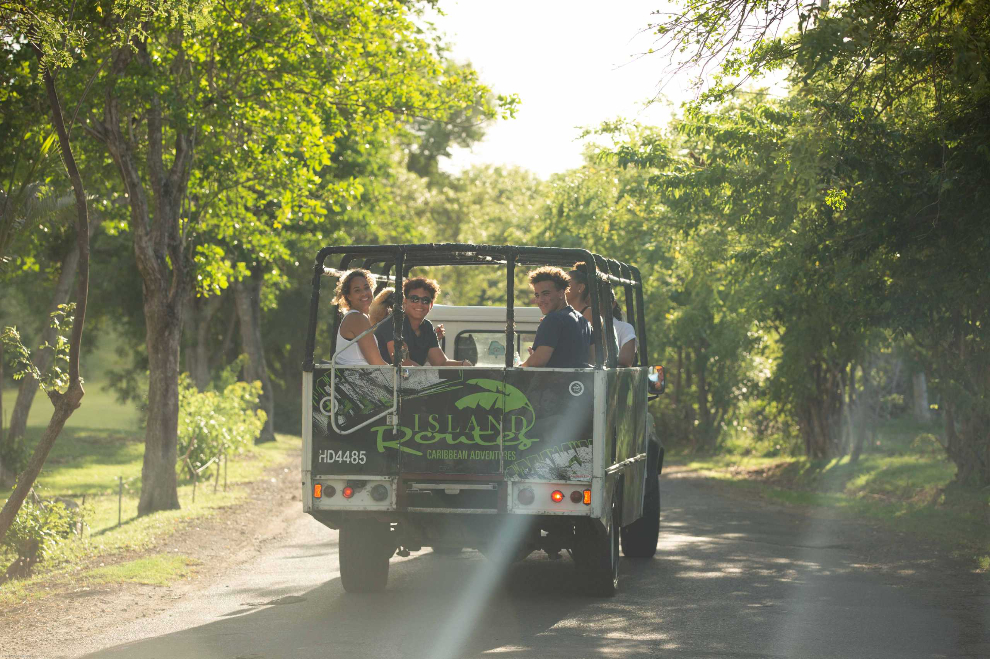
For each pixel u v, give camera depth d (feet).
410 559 41.14
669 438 146.00
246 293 137.80
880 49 36.52
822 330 71.46
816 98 43.16
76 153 62.13
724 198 58.75
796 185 46.91
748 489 80.94
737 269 73.20
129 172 58.49
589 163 109.40
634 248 107.55
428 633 26.94
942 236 49.14
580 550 31.50
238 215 73.41
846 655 24.45
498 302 162.71
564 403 28.94
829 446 97.25
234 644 25.90
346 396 29.63
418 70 70.44
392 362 31.32
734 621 28.58
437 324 39.27
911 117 48.39
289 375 194.70
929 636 26.63
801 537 49.65
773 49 37.68
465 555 42.24
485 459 29.07
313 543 48.16
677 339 118.01
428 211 218.59
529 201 178.81
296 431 184.55
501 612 29.89
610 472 30.40
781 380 92.22
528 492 28.91
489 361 39.40
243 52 60.39
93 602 32.35
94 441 135.85
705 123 54.80
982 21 36.27
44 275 123.34
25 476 34.96
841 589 34.17
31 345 144.56
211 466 81.56
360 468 29.50
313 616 29.50
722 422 131.64
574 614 29.58
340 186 74.33
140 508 59.93
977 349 60.18
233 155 64.59
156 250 60.29
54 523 40.98
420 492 29.30
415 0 70.44
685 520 58.13
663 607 30.68
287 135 67.05
